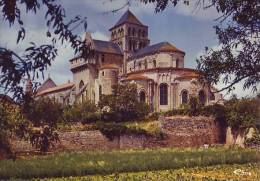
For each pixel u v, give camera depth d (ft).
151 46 416.87
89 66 411.13
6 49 26.32
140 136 225.35
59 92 442.50
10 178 103.65
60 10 27.84
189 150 201.87
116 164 127.34
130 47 451.12
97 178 103.65
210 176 102.42
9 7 26.37
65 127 215.51
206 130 242.78
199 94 300.20
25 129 29.48
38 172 110.32
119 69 391.45
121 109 277.64
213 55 44.93
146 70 345.51
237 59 43.78
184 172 113.70
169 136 234.79
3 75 26.55
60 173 112.68
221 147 225.76
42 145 31.09
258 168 118.01
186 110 252.42
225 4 41.01
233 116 231.30
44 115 29.84
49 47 27.91
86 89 405.39
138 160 140.26
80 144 210.18
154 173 112.68
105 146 216.33
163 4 39.37
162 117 238.68
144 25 465.47
